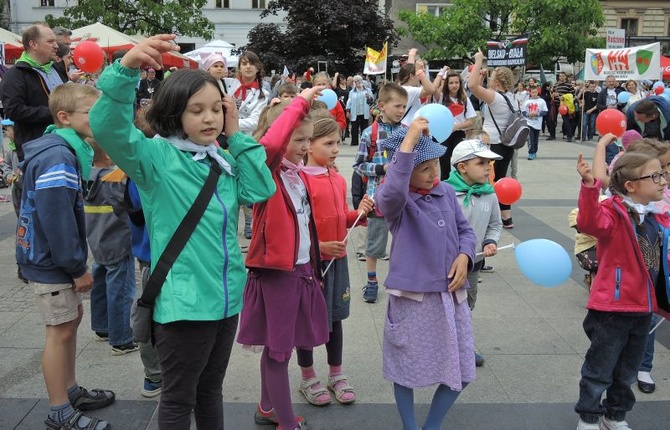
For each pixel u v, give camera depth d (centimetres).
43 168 290
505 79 696
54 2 3494
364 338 434
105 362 391
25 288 532
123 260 389
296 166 306
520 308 491
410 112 598
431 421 299
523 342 428
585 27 2517
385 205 285
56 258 289
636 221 300
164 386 243
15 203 527
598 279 304
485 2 2517
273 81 1414
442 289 288
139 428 319
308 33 2909
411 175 294
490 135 695
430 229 289
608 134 340
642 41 3525
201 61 634
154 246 238
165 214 234
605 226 292
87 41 461
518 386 366
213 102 235
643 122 567
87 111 307
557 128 2491
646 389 359
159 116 237
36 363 389
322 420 329
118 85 212
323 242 327
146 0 2191
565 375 380
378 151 507
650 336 357
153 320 238
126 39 1338
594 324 309
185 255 234
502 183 377
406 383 290
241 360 397
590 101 1891
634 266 296
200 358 240
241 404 344
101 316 416
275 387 300
